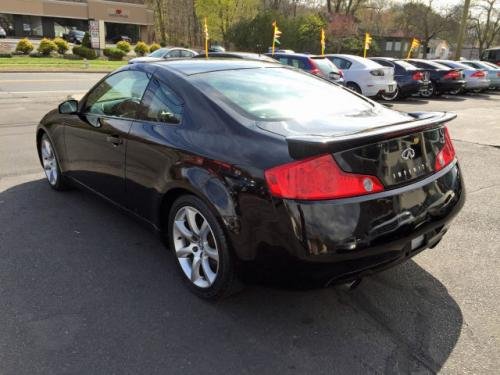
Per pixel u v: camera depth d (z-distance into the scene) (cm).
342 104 342
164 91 339
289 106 321
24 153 680
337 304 309
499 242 408
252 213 258
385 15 6069
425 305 309
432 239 293
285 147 258
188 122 311
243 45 4409
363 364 253
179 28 5794
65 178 486
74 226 422
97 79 1956
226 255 279
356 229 248
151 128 336
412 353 262
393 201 261
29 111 1077
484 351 264
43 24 5075
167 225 344
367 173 252
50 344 263
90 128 407
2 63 2438
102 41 3491
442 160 304
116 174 379
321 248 244
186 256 324
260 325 286
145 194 345
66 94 1410
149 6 5709
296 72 395
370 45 4478
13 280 329
